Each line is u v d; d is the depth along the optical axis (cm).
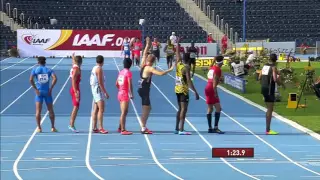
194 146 3491
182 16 15112
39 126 3984
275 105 5450
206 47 12050
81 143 3572
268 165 2939
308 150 3372
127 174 2728
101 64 3922
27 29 12600
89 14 14825
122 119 3884
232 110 5181
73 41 12719
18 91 6456
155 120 4578
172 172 2770
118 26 14612
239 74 7638
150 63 3909
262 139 3738
